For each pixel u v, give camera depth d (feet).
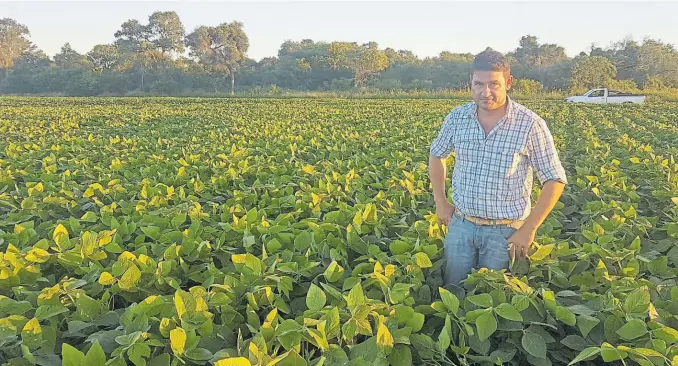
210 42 285.02
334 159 32.22
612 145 37.96
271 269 12.64
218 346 10.39
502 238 14.40
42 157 33.32
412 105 106.42
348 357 9.91
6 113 85.25
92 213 17.75
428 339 10.59
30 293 11.86
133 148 36.37
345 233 16.52
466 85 238.89
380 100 137.59
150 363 9.61
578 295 12.28
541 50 333.42
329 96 175.63
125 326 10.54
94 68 283.38
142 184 22.62
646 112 76.28
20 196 21.84
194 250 14.67
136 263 12.80
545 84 232.32
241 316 11.41
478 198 14.21
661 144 39.68
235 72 285.02
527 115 13.50
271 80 275.80
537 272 14.10
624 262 14.82
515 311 10.81
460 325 11.30
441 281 14.28
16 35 388.57
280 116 75.77
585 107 91.50
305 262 13.61
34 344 10.18
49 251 15.25
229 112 87.45
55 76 280.72
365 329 10.39
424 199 22.35
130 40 340.18
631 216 18.26
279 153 32.42
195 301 10.45
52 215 19.71
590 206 19.98
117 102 141.38
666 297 12.77
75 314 11.27
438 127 53.16
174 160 30.89
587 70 216.33
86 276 12.92
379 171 26.99
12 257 12.68
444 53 336.29
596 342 11.02
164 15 340.59
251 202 20.81
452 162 28.32
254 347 9.05
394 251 14.79
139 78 268.62
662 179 24.45
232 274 12.91
